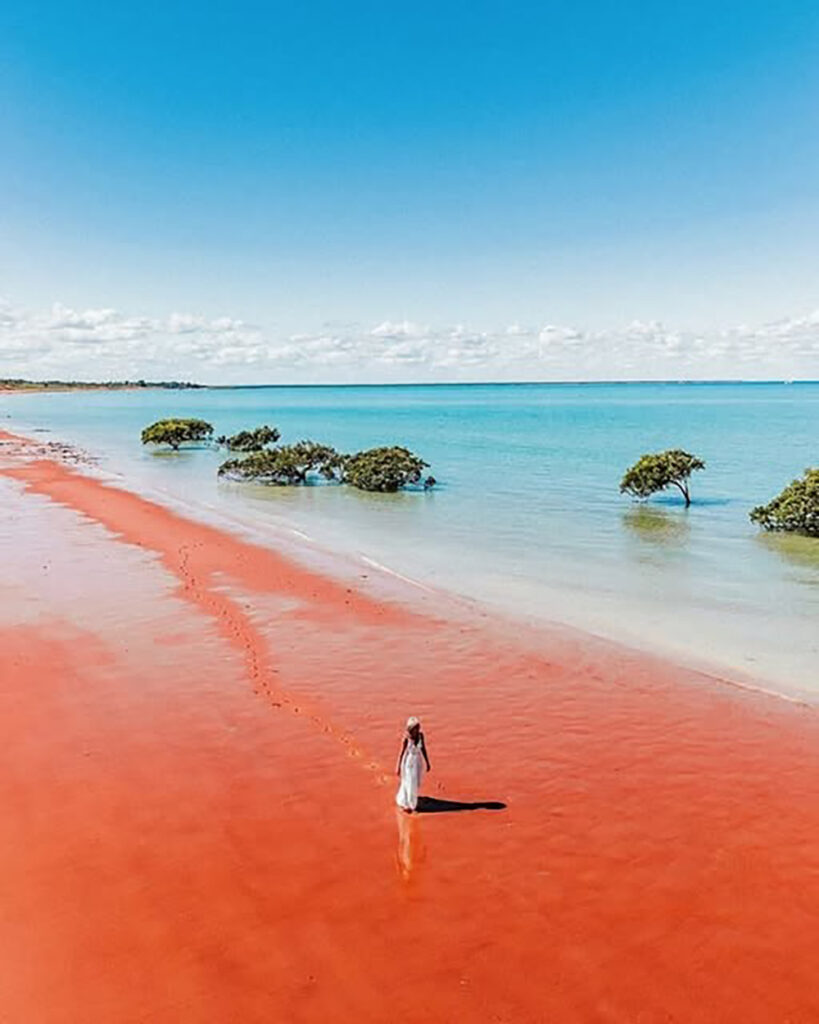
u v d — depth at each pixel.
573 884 10.66
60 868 10.84
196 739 14.91
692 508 42.62
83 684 17.45
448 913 10.05
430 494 48.56
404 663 19.33
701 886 10.64
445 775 13.73
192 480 56.22
